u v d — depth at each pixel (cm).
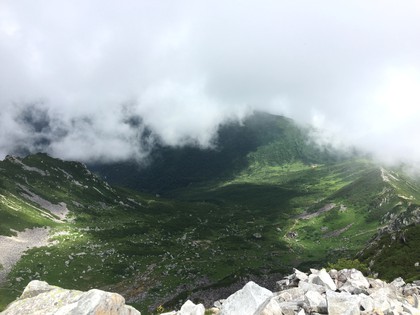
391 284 3450
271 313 1947
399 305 2312
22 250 19462
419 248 10438
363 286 2877
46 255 19325
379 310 2050
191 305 2138
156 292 16600
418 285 3359
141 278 18488
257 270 18650
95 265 19288
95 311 1608
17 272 16512
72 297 1792
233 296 1925
